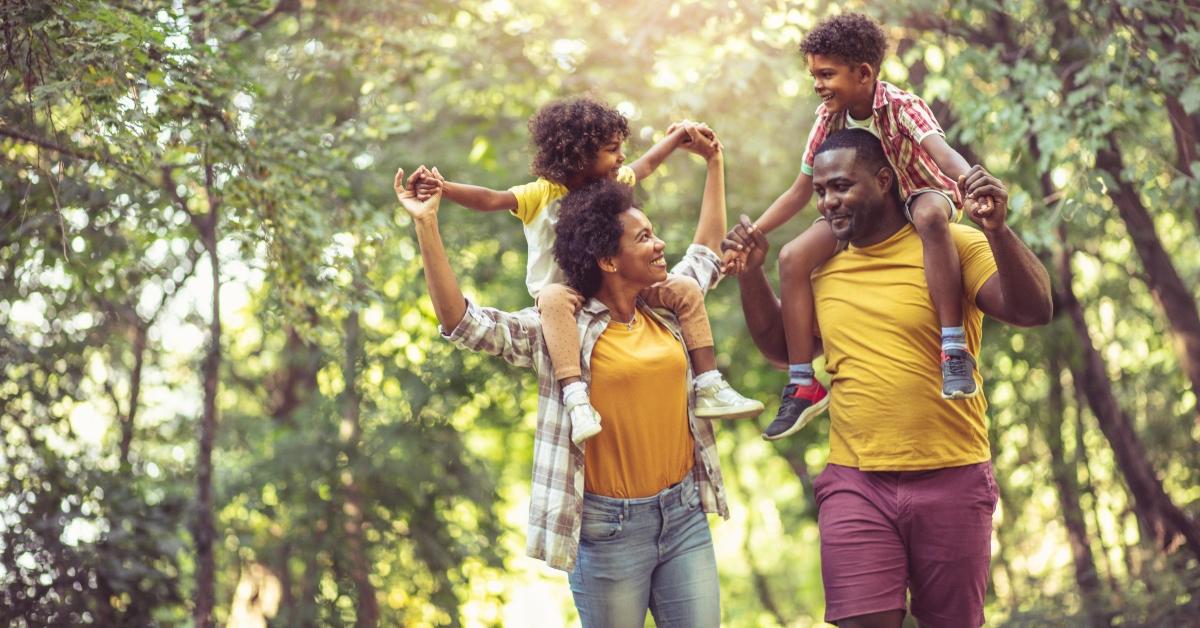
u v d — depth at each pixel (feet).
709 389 12.25
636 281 11.87
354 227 23.82
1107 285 33.88
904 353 12.28
